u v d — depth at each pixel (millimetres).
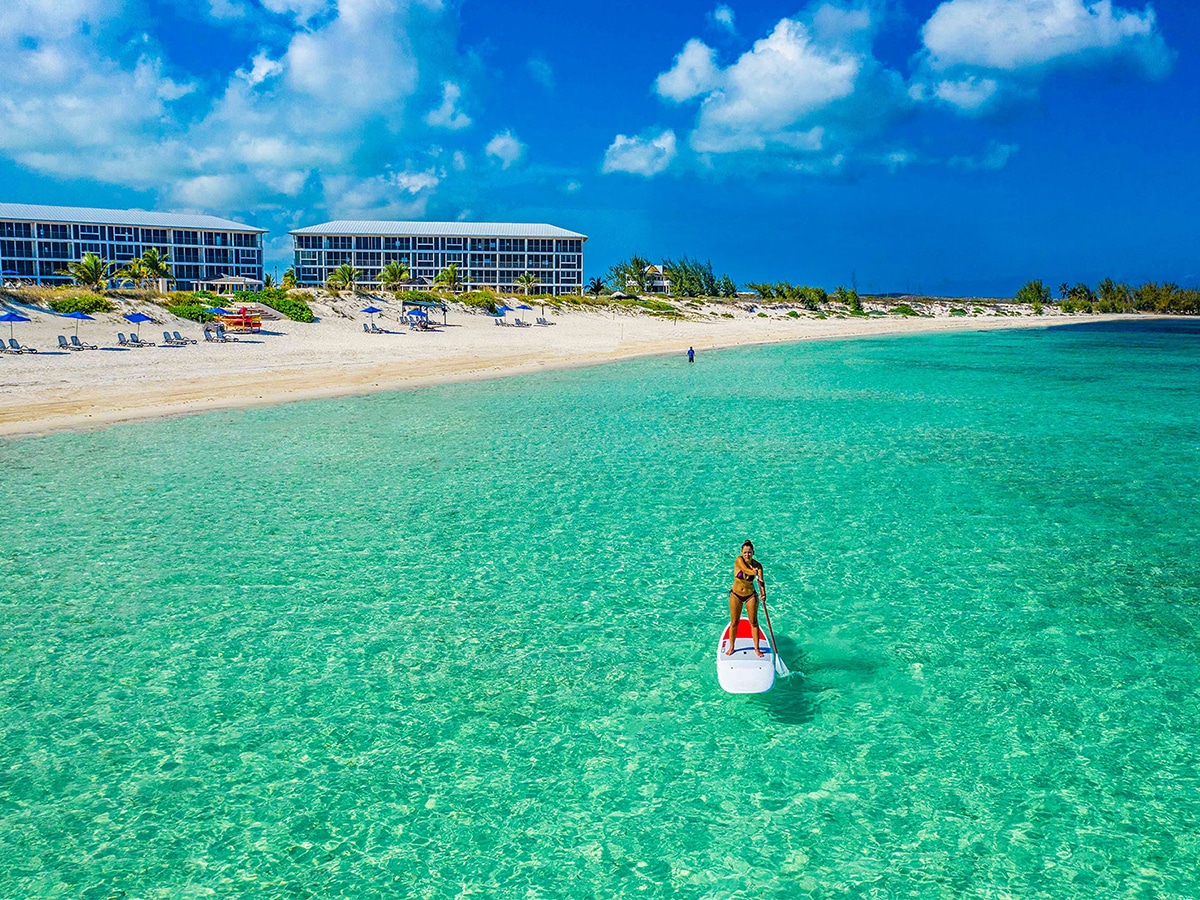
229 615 14172
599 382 47406
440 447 27969
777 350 73938
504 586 15625
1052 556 17312
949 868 8234
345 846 8594
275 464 25047
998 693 11648
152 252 88062
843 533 18828
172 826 8867
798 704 11391
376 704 11375
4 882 8000
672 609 14594
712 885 8055
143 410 33188
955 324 131750
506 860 8406
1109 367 60500
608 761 10078
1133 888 7945
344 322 70625
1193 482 23703
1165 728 10758
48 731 10609
